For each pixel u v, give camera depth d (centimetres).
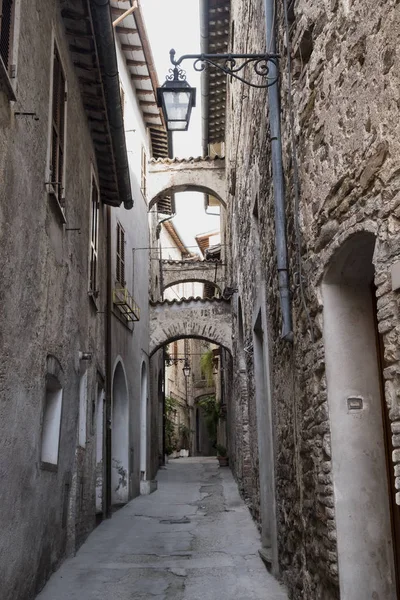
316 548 477
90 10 707
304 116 500
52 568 696
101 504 1144
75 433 841
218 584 669
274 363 716
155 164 1997
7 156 470
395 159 335
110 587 658
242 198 1206
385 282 342
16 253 507
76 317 845
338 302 448
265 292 786
